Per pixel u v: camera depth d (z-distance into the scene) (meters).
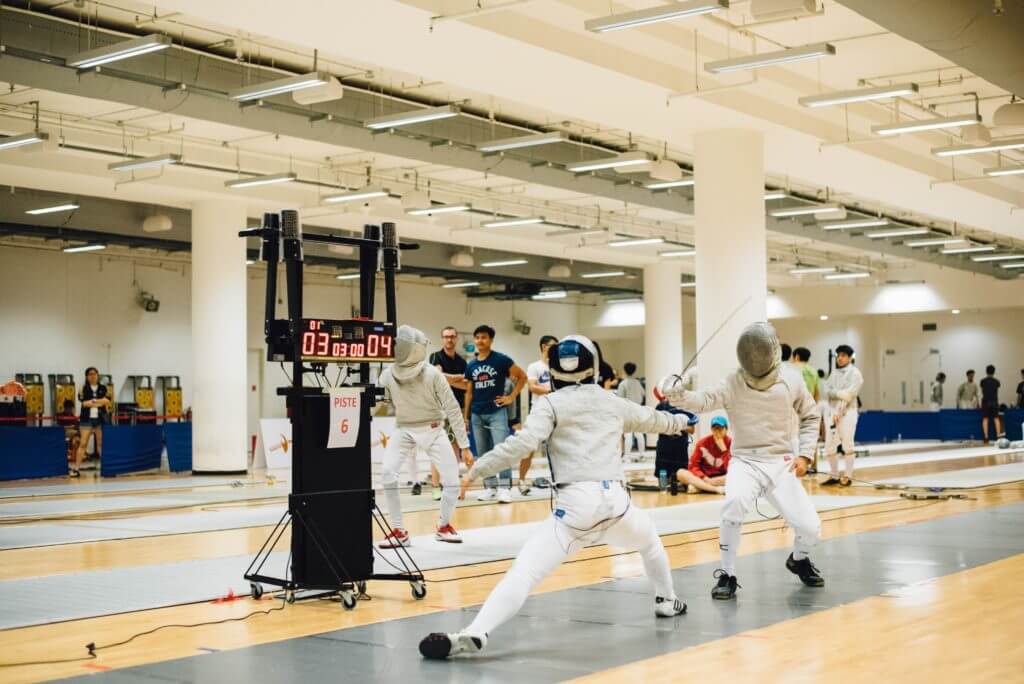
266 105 13.37
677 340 27.41
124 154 16.36
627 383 18.33
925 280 30.28
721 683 3.98
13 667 4.43
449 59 11.30
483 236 22.75
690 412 5.87
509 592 4.60
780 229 22.09
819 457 20.14
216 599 6.08
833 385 14.22
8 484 17.14
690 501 12.41
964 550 7.74
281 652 4.67
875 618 5.23
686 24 12.06
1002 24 9.10
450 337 12.22
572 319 35.53
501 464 4.72
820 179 17.78
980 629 4.92
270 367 27.70
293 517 5.90
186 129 16.03
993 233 26.38
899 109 15.60
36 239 23.58
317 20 10.09
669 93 12.53
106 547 8.73
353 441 6.07
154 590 6.43
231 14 9.88
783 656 4.42
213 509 12.23
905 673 4.08
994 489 13.38
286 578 6.29
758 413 6.00
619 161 15.98
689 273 29.89
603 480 4.77
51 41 11.45
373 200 19.78
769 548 8.03
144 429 20.02
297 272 5.94
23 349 23.31
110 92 12.08
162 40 10.63
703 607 5.61
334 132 14.11
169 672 4.30
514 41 10.74
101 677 4.23
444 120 15.06
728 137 13.91
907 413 30.98
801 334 34.34
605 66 11.67
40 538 9.37
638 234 24.58
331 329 6.02
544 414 4.80
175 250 22.27
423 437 8.23
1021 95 10.55
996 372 31.78
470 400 11.95
